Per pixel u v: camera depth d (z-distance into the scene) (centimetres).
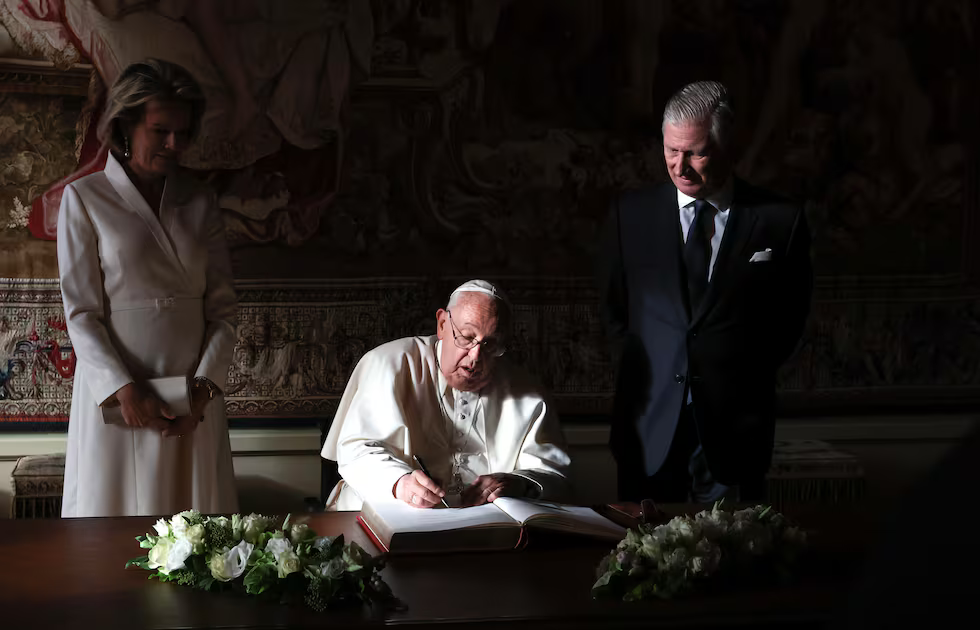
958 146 551
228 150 514
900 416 555
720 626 215
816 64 543
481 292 331
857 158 548
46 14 496
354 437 327
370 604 220
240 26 511
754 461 381
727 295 373
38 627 204
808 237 387
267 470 525
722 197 379
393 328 532
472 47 529
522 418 342
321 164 523
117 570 241
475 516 268
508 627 211
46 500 475
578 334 542
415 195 531
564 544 268
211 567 225
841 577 243
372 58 523
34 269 507
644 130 540
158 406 378
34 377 509
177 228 397
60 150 505
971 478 78
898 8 543
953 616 75
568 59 534
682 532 236
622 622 213
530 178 537
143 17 502
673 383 378
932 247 554
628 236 388
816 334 551
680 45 538
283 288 523
